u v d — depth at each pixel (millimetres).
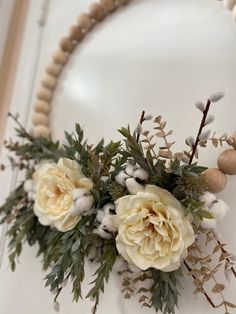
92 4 464
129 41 430
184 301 317
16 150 444
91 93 447
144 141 326
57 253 355
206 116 305
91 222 338
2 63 563
